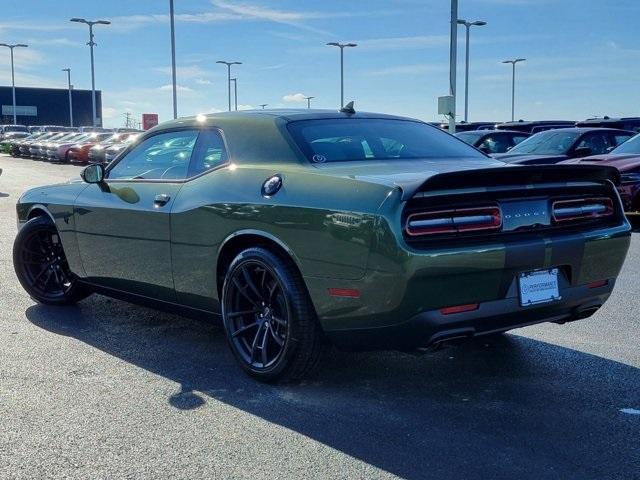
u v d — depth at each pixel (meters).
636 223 10.74
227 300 4.14
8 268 7.39
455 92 21.00
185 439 3.32
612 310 5.68
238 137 4.32
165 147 4.78
